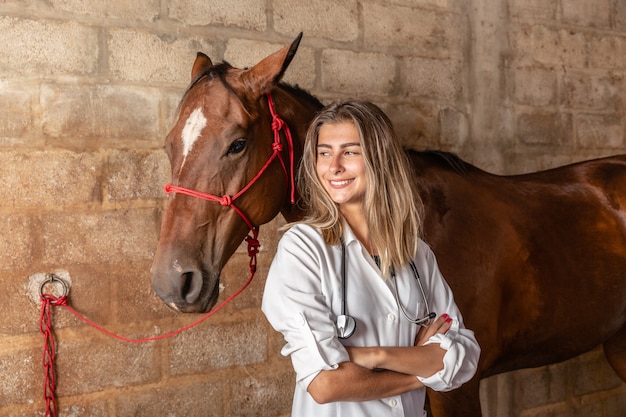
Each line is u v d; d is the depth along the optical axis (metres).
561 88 3.70
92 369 2.44
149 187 2.55
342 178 1.36
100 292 2.45
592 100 3.83
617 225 2.71
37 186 2.35
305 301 1.26
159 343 2.56
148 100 2.55
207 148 1.78
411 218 1.41
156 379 2.56
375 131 1.36
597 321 2.62
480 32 3.39
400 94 3.16
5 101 2.30
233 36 2.73
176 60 2.61
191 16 2.63
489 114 3.43
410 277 1.41
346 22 3.00
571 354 2.67
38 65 2.35
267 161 1.92
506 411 3.44
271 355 2.80
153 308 2.55
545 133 3.64
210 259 1.80
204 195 1.77
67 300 2.39
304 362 1.23
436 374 1.31
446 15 3.29
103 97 2.46
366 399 1.26
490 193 2.50
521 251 2.42
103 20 2.46
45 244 2.36
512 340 2.44
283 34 2.84
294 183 2.01
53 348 2.37
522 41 3.55
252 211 1.90
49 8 2.37
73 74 2.41
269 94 1.95
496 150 3.46
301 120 2.07
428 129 3.23
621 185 2.79
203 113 1.80
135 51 2.53
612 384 3.84
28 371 2.34
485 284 2.31
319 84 2.93
